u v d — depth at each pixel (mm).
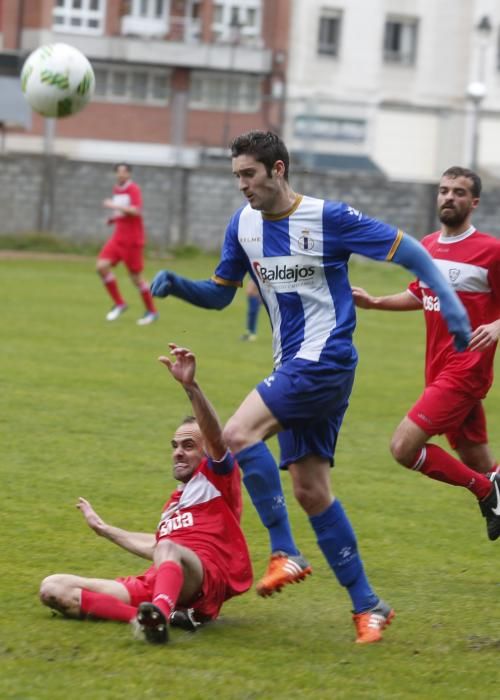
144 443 22875
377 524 18031
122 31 110250
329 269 12625
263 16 114312
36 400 26688
